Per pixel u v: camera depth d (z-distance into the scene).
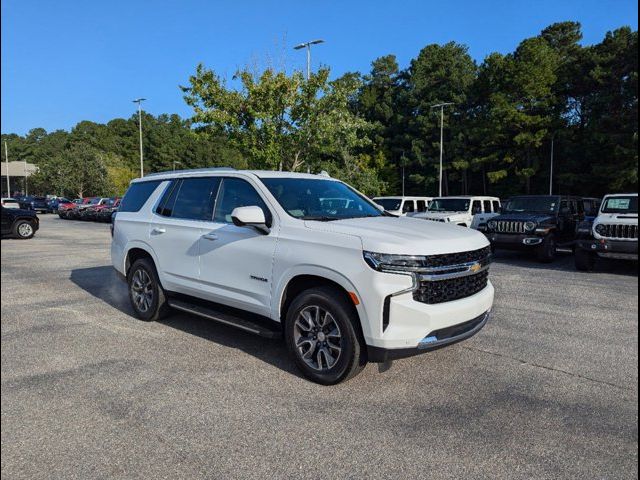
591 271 10.38
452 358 4.81
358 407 3.75
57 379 4.30
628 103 41.53
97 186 62.38
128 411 3.69
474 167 51.50
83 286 8.59
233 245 4.84
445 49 59.22
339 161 34.94
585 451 3.13
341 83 20.56
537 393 4.01
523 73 45.53
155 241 5.87
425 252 3.83
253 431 3.39
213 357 4.86
